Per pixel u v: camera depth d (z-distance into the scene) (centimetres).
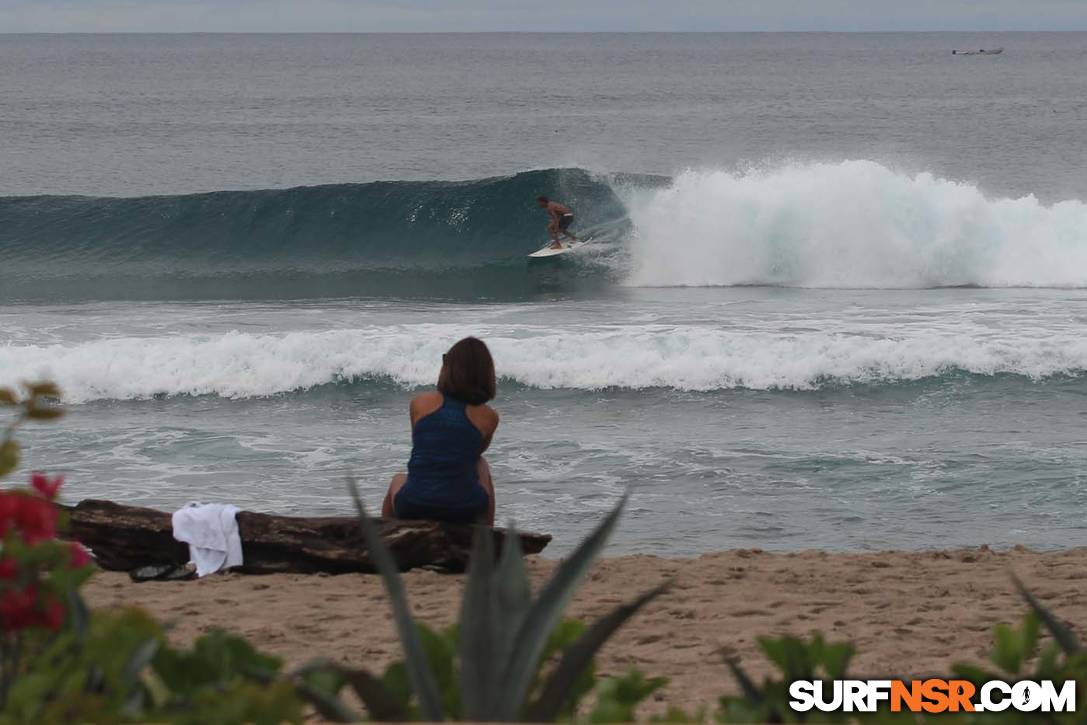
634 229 10238
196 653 991
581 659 930
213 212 11500
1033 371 6150
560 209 10488
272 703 841
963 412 5562
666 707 1733
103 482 4428
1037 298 8619
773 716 959
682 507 4150
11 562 884
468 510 2698
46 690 878
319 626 2266
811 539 3812
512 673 952
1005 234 9569
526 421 5516
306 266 11069
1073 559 3006
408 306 8462
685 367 6150
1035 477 4453
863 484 4409
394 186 11512
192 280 10400
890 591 2650
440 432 2677
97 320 7738
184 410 5778
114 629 908
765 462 4700
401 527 2678
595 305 8406
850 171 9906
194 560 2756
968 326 7156
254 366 6191
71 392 5966
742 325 7319
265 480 4478
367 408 5834
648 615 2411
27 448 4881
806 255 9712
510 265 10794
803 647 1023
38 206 11556
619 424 5444
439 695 968
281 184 18312
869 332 6981
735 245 9850
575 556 972
